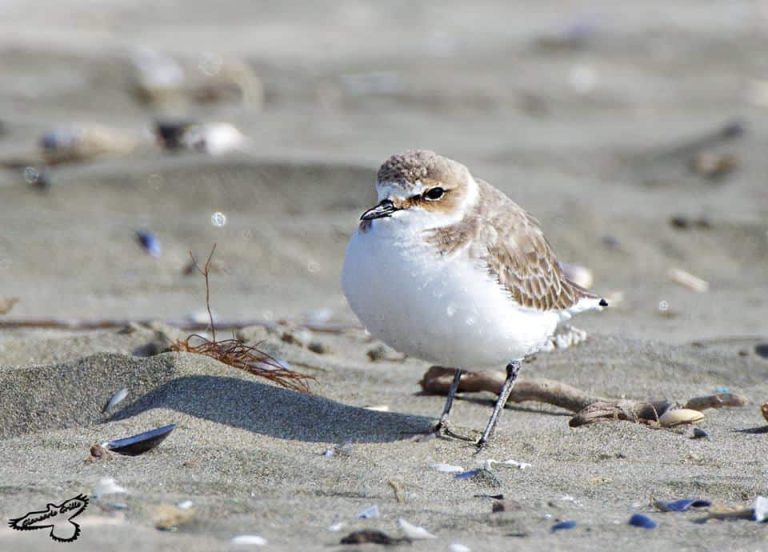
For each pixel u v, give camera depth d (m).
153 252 13.80
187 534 5.87
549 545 5.93
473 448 7.94
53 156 16.83
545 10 31.12
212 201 15.63
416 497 6.78
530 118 21.44
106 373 8.33
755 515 6.43
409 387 9.66
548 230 14.53
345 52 25.97
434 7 31.59
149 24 28.52
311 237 14.32
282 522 6.15
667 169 17.45
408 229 7.66
